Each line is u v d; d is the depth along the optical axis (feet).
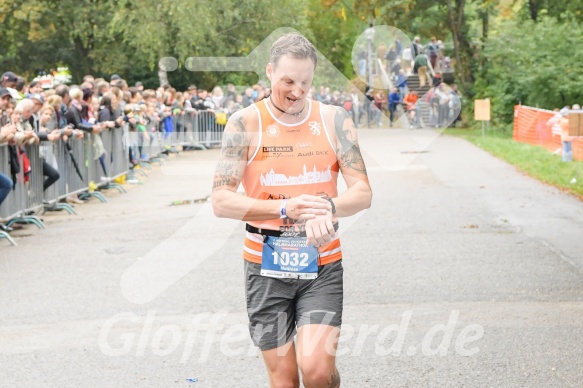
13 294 28.09
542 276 29.73
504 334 22.43
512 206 48.21
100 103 58.03
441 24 125.08
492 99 134.21
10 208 40.96
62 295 27.73
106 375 19.74
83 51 143.43
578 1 106.63
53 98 48.06
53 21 138.92
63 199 50.24
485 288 27.94
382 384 18.84
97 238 38.86
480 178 62.64
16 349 21.86
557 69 131.54
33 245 37.45
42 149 46.09
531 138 104.83
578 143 79.77
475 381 18.90
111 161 57.47
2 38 144.25
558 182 58.90
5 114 41.83
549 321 23.67
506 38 134.00
